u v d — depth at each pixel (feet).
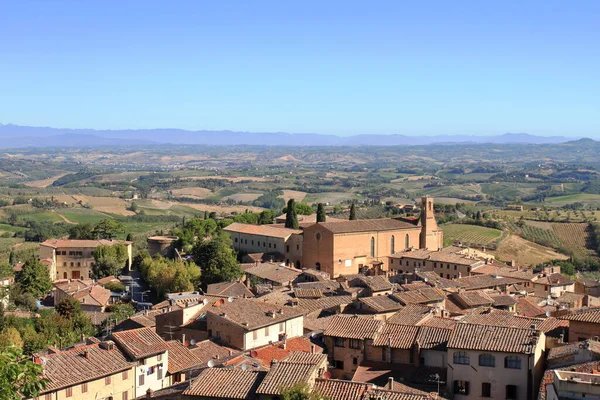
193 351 320.50
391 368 291.99
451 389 266.36
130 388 277.03
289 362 245.65
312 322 391.04
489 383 260.62
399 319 337.93
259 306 368.27
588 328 280.51
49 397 247.29
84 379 258.57
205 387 239.50
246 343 336.49
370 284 487.20
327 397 225.76
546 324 307.58
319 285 533.14
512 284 549.95
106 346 283.38
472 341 265.34
